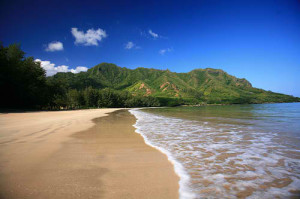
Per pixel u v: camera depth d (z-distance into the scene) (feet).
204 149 20.88
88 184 11.53
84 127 41.11
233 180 12.35
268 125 43.96
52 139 26.25
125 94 456.45
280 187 11.30
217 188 11.16
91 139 26.73
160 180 12.32
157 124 48.14
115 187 11.17
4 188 10.78
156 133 32.76
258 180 12.35
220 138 27.71
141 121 57.67
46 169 14.11
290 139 26.68
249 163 15.88
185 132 33.81
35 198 9.64
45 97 165.37
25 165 14.96
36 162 15.79
